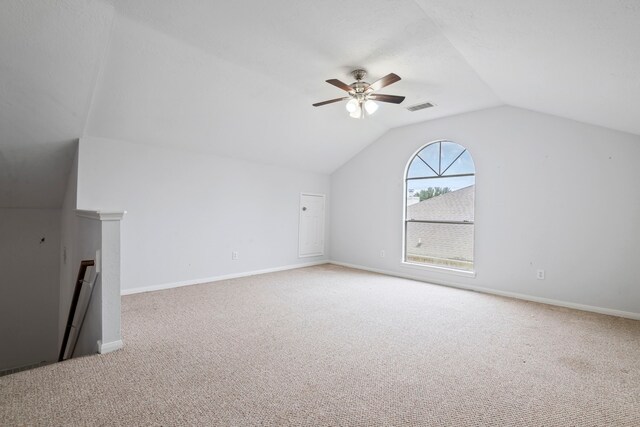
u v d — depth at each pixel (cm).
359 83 322
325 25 253
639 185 336
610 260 352
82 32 241
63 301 442
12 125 307
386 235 556
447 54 292
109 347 241
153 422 163
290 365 227
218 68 319
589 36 179
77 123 334
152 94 336
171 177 437
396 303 381
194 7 232
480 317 335
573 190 375
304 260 612
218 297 397
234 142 462
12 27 225
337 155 587
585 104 301
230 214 501
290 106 414
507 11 187
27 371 208
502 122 428
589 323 321
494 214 434
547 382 209
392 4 225
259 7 231
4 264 441
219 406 178
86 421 162
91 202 371
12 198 418
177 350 247
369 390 197
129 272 405
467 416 173
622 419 173
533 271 402
